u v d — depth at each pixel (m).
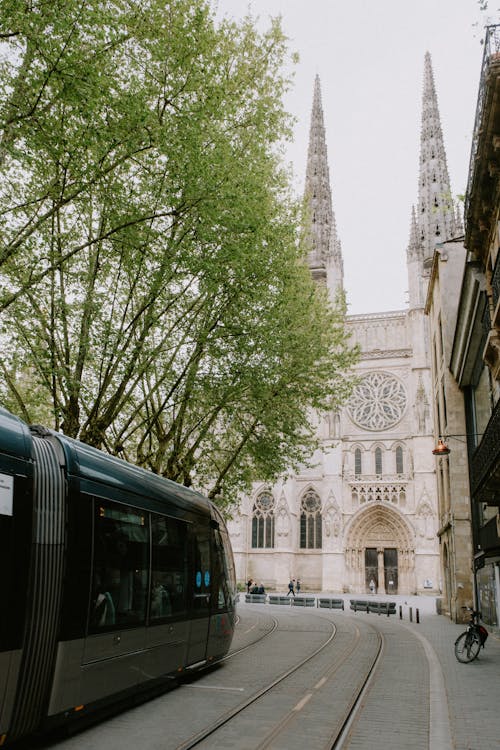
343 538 64.44
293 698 11.94
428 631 27.00
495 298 17.02
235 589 17.30
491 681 14.19
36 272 17.12
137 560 11.09
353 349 29.06
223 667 15.91
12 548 8.01
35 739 8.90
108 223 17.59
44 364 16.91
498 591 24.02
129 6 15.69
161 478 13.17
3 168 15.61
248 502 69.12
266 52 20.20
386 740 9.03
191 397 23.69
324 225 86.00
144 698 11.48
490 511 24.88
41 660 8.38
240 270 18.89
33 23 13.01
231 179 17.80
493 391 23.33
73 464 9.63
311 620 33.72
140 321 19.06
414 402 65.06
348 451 66.94
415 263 69.00
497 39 14.41
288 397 25.88
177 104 16.69
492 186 16.34
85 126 14.41
